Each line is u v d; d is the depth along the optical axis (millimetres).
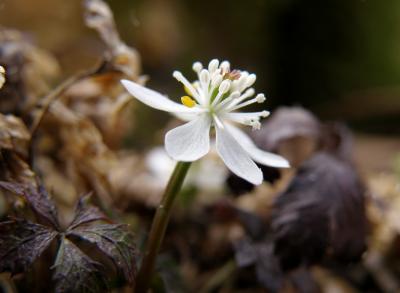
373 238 77
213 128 50
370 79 192
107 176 63
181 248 70
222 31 184
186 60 172
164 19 165
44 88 67
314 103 193
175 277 61
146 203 72
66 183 75
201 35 178
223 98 50
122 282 51
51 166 68
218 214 71
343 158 69
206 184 79
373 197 75
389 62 192
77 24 131
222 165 82
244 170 47
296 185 59
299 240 56
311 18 191
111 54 60
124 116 71
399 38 193
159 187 74
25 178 52
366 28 191
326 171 60
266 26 191
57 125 62
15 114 61
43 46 122
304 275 62
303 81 195
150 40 161
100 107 68
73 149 63
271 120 68
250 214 62
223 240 70
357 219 58
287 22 192
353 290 74
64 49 117
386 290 74
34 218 51
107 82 67
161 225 48
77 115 63
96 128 67
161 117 140
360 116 181
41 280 52
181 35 172
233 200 74
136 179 75
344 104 184
